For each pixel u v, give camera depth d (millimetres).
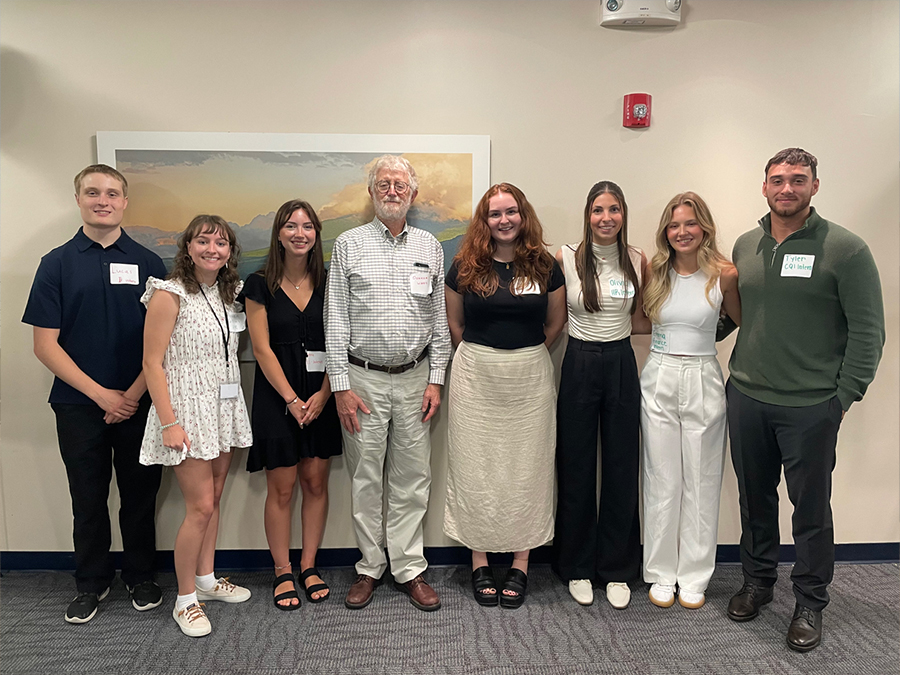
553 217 2678
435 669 2100
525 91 2629
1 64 2576
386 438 2518
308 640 2264
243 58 2596
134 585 2523
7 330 2682
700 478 2418
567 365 2467
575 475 2500
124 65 2590
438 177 2633
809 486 2205
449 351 2525
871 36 2609
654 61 2623
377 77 2613
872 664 2105
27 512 2773
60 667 2119
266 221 2639
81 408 2406
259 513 2777
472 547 2498
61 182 2625
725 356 2758
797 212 2164
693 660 2133
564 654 2172
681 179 2670
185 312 2215
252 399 2689
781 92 2635
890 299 2711
